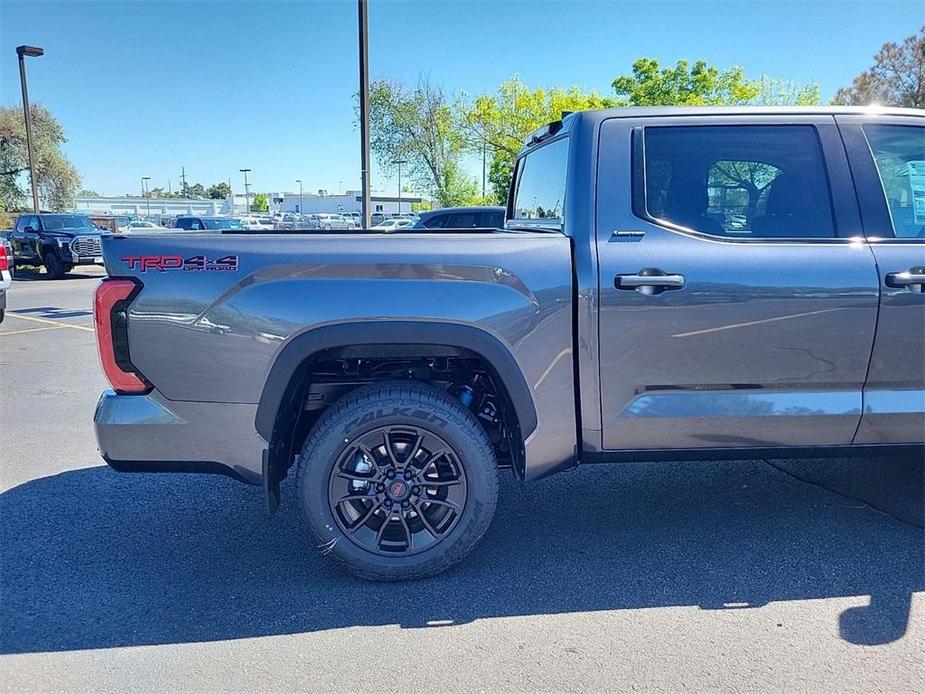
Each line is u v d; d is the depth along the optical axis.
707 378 3.11
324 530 3.07
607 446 3.16
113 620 2.91
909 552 3.44
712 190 3.17
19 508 4.03
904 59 32.47
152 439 2.93
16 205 46.47
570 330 3.02
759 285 3.05
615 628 2.83
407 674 2.56
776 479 4.38
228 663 2.63
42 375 7.55
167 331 2.87
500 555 3.45
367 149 11.34
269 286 2.88
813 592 3.08
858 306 3.10
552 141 3.83
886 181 3.26
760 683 2.49
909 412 3.22
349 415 3.01
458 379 3.38
